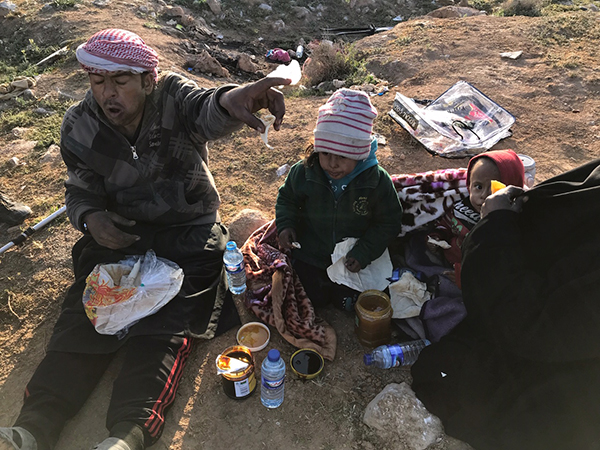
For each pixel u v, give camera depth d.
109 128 2.78
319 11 11.09
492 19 7.52
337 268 3.03
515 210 2.21
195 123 2.76
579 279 1.92
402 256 3.28
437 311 2.73
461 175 3.11
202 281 3.04
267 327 3.02
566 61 5.96
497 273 2.12
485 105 4.76
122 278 2.80
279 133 4.95
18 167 4.61
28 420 2.36
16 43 7.46
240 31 9.71
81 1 8.33
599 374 2.01
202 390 2.74
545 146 4.66
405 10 11.41
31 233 3.77
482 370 2.31
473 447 2.33
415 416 2.48
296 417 2.62
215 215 3.41
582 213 1.99
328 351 2.87
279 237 3.10
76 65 6.43
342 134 2.57
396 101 4.81
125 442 2.22
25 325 3.18
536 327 2.01
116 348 2.69
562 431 2.07
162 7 8.71
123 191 2.97
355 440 2.51
